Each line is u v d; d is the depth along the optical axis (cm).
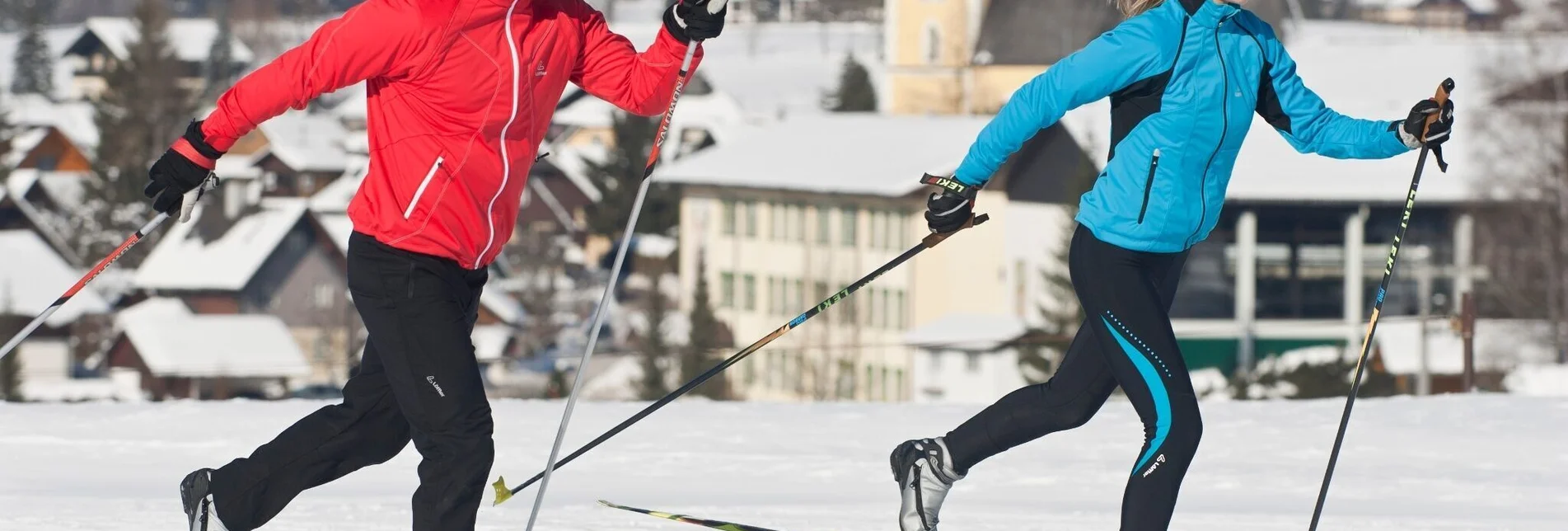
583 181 6919
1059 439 762
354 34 375
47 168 7094
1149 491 409
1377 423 831
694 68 410
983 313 4538
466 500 401
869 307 4747
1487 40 4581
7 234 4794
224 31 9944
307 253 5422
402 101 383
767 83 10912
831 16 13462
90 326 4969
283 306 5372
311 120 6656
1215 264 3966
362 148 6538
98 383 4353
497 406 881
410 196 384
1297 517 583
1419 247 3953
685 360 3572
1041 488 642
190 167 389
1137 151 405
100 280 5616
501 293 5456
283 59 380
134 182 6562
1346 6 12519
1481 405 889
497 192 392
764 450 739
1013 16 7269
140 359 4325
